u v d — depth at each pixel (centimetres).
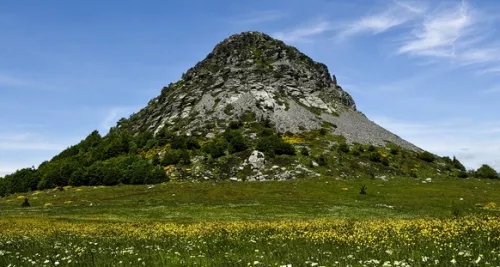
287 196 7725
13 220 4962
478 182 9738
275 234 2652
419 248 1593
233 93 16662
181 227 3497
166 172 10569
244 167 10656
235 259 1536
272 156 11362
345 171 10612
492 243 1627
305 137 13488
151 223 4488
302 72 19212
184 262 1537
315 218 5256
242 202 6994
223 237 2533
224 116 15112
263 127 14138
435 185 8975
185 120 15250
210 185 9000
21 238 2875
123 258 1678
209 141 12775
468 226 2266
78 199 8300
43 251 1988
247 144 12262
